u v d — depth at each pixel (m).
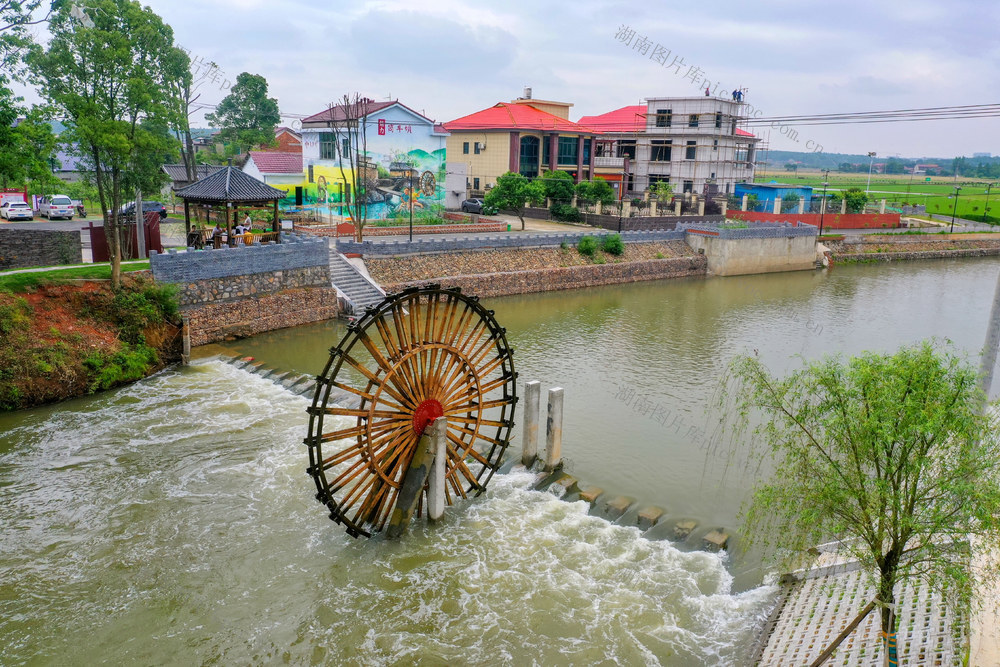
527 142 71.81
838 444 9.66
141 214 34.81
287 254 34.38
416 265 42.97
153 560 15.41
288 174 58.22
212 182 34.31
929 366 9.23
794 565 14.23
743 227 60.75
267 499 18.06
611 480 19.44
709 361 31.41
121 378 25.50
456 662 12.59
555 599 14.27
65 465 19.47
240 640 13.08
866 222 80.62
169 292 28.67
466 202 66.88
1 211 52.09
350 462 20.12
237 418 23.03
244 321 32.38
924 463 8.86
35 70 25.77
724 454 21.27
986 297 49.53
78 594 14.25
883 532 9.32
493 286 44.66
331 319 36.22
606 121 91.94
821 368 10.51
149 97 28.00
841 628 12.08
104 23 27.44
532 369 29.53
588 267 50.28
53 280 26.12
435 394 17.02
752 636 13.05
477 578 14.96
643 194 80.50
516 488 18.86
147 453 20.33
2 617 13.51
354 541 16.33
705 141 78.38
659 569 15.20
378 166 54.38
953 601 9.83
